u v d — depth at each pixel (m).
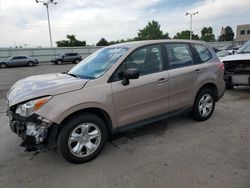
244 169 3.16
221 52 16.72
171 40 4.48
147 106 4.01
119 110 3.70
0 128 5.03
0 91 10.06
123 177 3.10
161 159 3.51
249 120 5.04
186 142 4.05
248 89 8.12
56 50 41.66
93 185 2.96
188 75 4.50
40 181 3.09
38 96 3.12
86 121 3.41
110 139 4.25
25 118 3.11
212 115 5.39
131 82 3.77
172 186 2.87
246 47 7.92
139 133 4.49
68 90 3.27
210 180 2.95
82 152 3.46
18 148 4.04
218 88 5.11
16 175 3.24
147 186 2.89
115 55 3.95
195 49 4.82
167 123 4.96
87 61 4.46
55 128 3.21
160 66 4.19
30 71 22.05
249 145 3.86
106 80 3.58
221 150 3.71
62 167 3.39
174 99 4.37
